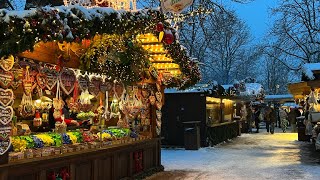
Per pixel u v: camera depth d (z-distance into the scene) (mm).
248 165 11242
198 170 10453
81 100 7344
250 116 28016
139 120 10023
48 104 6910
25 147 5812
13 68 5551
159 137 10625
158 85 10477
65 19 4957
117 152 8273
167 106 16641
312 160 12281
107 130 8375
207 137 16609
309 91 18078
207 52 31125
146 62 8422
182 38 22266
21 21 4539
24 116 6734
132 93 9328
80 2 6898
